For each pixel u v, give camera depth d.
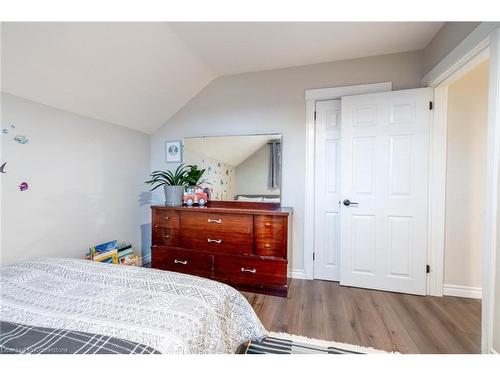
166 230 2.58
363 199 2.37
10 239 1.74
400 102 2.23
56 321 0.87
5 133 1.70
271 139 2.74
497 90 1.31
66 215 2.14
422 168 2.20
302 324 1.79
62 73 1.82
